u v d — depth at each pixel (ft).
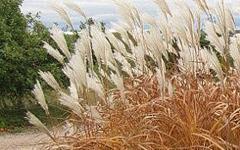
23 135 47.11
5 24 56.44
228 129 11.38
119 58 14.67
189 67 13.75
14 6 57.98
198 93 12.69
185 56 13.75
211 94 12.69
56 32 12.97
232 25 13.35
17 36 57.06
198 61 13.83
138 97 13.83
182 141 11.62
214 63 12.26
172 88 12.69
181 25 13.44
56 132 13.39
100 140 11.64
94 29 13.29
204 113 12.14
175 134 11.97
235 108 12.19
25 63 56.08
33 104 58.80
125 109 12.86
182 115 12.19
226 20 13.26
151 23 13.91
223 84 12.48
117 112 12.77
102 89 13.10
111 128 12.46
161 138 11.37
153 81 14.03
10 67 55.77
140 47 14.19
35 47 56.54
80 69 12.30
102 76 13.69
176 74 13.82
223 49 13.15
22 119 54.29
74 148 11.75
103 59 13.28
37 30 58.39
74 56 12.46
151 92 13.82
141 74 14.78
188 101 12.39
